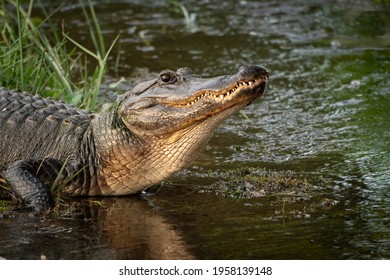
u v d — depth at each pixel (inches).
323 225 690.2
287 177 827.4
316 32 1489.9
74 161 801.6
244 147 941.2
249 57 1347.2
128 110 770.8
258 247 643.5
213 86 731.4
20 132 830.5
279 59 1336.1
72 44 1387.8
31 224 713.6
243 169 857.5
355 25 1505.9
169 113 753.0
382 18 1510.8
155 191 809.5
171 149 772.0
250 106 1114.7
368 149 916.6
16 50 975.6
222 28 1534.2
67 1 1697.8
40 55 1034.7
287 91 1175.6
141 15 1625.2
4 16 1098.7
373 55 1341.0
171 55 1352.1
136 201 785.6
